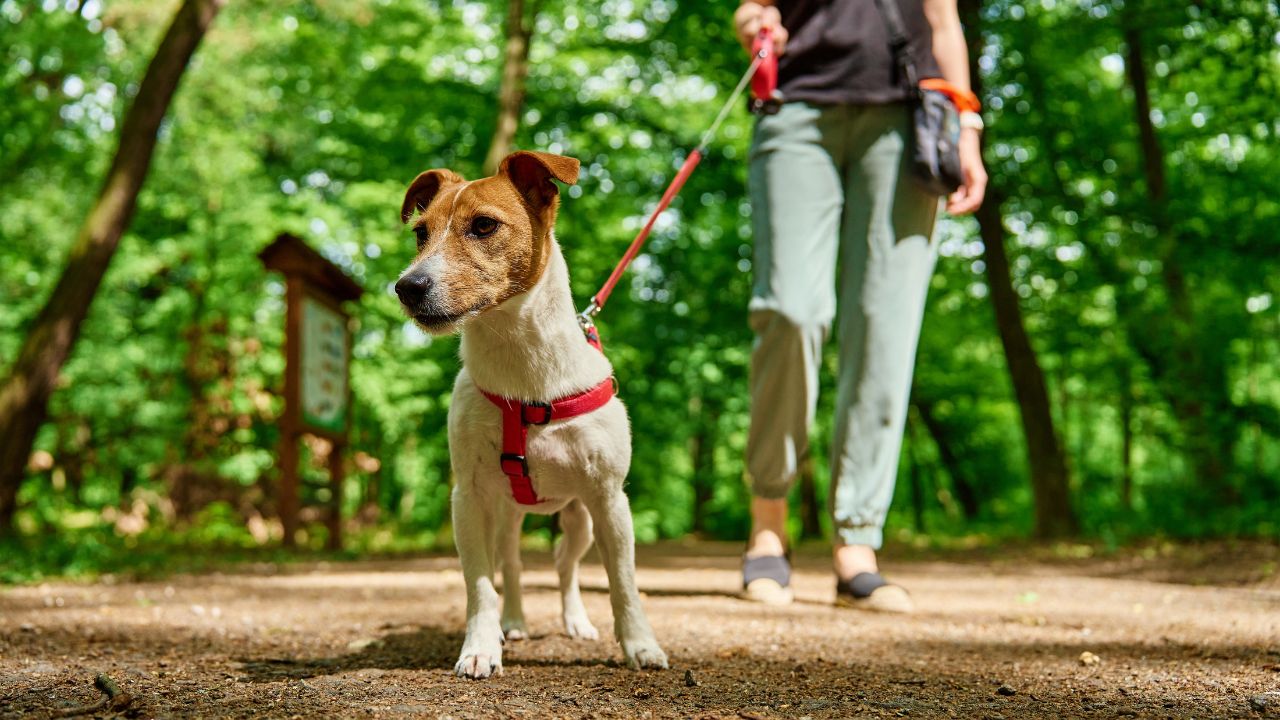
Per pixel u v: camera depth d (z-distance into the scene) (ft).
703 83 58.18
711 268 58.23
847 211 17.60
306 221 59.31
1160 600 19.10
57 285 32.35
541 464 11.14
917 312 17.58
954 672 11.13
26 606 17.37
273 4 52.80
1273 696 9.34
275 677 10.51
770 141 17.61
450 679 10.45
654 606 17.21
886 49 17.19
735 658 12.06
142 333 57.57
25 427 31.53
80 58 45.39
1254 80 40.91
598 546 11.86
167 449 52.21
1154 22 37.93
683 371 59.41
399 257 60.59
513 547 13.73
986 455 91.35
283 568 28.71
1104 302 55.16
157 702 9.04
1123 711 9.00
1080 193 49.49
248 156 57.57
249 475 50.98
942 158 16.71
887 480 17.67
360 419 66.33
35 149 47.11
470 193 10.96
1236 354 54.60
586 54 57.52
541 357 10.97
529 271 10.91
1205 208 50.31
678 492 94.58
